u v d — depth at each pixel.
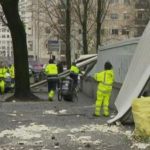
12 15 24.25
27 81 24.44
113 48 22.67
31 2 56.38
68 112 18.09
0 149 10.34
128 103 14.31
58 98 24.62
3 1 24.06
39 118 16.02
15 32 24.45
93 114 17.06
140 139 11.39
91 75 29.45
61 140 11.49
